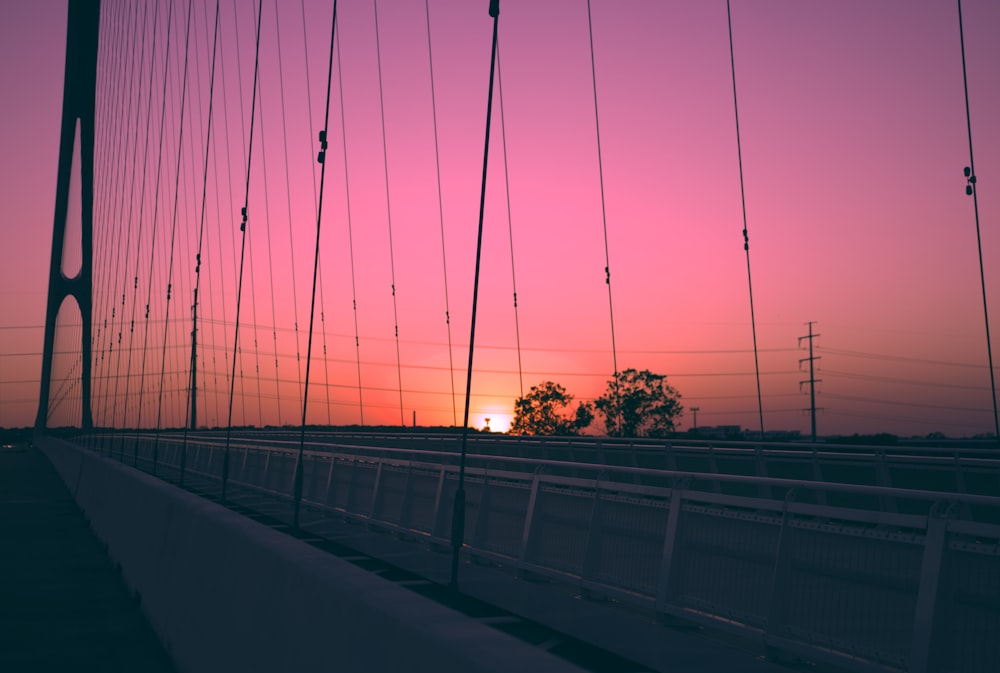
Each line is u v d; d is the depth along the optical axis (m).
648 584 5.43
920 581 3.60
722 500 4.89
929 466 10.40
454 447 24.00
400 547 8.96
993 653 3.29
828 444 12.40
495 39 5.11
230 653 3.66
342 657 2.41
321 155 8.85
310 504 13.10
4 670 4.84
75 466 20.69
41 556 9.71
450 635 1.90
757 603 4.51
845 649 3.93
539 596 6.23
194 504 5.20
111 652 5.27
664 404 63.69
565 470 19.52
